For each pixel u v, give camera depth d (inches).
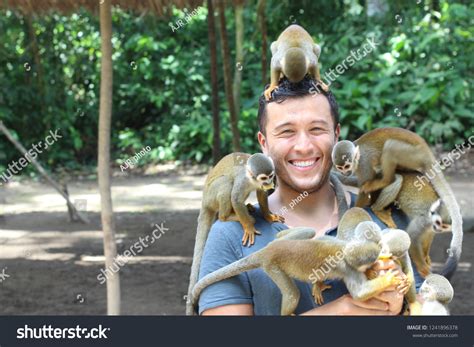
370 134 122.8
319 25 642.2
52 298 266.5
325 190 114.3
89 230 402.0
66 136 661.3
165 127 681.0
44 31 642.2
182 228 397.7
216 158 315.6
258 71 665.0
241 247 110.3
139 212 450.0
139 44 680.4
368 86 614.9
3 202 501.0
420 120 593.9
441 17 630.5
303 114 106.3
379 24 636.1
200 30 701.3
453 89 581.0
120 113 715.4
